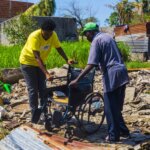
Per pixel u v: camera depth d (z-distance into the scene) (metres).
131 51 25.72
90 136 7.63
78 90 7.27
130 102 10.26
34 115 7.73
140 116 9.21
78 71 7.70
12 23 23.70
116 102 7.15
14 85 12.21
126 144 7.09
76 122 8.07
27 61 8.08
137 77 13.66
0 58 14.09
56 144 6.92
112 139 7.19
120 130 7.43
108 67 7.05
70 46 18.25
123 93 7.25
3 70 12.57
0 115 8.77
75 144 6.99
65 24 28.80
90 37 7.18
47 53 8.14
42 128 7.89
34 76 8.12
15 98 10.91
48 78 7.59
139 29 25.47
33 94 8.12
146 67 17.81
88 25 7.16
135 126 8.39
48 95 7.58
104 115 7.82
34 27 24.12
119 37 26.95
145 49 25.05
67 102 7.33
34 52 7.82
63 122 7.33
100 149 6.76
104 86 7.13
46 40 7.87
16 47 18.16
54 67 14.60
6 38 27.36
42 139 7.17
